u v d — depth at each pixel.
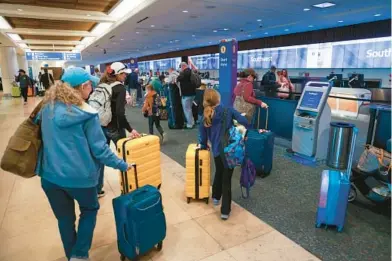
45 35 17.27
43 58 22.05
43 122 1.74
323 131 4.31
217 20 11.12
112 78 3.10
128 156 2.96
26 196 3.33
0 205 3.10
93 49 23.91
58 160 1.72
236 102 4.68
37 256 2.24
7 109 11.16
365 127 4.74
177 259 2.19
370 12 9.40
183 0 7.89
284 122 5.25
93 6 10.68
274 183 3.56
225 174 2.68
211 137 2.72
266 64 16.55
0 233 2.55
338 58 12.64
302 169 4.02
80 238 1.96
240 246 2.34
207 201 3.07
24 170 1.71
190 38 17.08
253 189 3.40
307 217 2.78
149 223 2.11
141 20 10.85
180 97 6.79
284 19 10.97
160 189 3.44
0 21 12.55
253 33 14.88
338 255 2.21
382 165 2.79
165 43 19.89
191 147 3.15
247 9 9.16
